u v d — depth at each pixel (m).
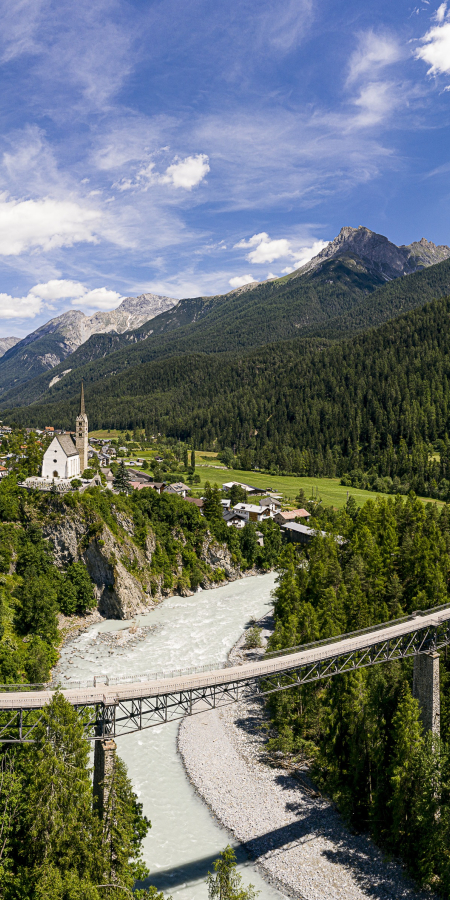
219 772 68.44
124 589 121.44
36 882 39.44
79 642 105.44
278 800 63.78
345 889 51.81
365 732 60.56
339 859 55.44
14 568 112.94
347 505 194.12
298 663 58.94
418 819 53.25
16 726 51.16
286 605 99.19
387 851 56.00
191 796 63.78
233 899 42.12
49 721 43.56
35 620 99.31
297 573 113.75
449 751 56.34
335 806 63.06
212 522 158.62
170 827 58.47
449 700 64.81
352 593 85.44
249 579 153.12
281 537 170.88
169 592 136.25
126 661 96.12
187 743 74.69
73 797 41.72
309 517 191.00
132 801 48.44
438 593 82.31
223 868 44.09
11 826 45.09
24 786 47.31
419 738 55.34
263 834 58.31
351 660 66.31
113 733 49.06
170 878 51.47
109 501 133.38
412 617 73.44
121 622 117.69
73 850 40.38
